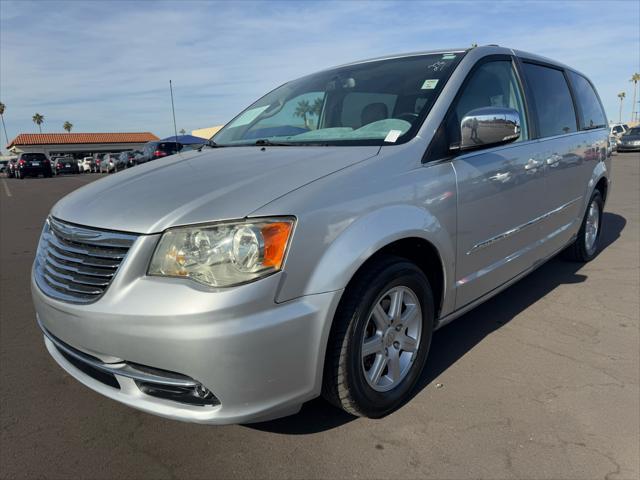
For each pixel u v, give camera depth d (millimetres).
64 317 2160
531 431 2400
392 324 2480
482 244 2979
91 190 2580
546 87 4020
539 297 4188
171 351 1917
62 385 2973
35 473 2207
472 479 2098
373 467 2189
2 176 39750
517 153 3303
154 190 2299
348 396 2281
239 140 3354
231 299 1883
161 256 1975
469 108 2965
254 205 2002
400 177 2432
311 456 2273
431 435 2389
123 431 2504
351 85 3279
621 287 4395
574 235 4602
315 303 2045
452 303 2848
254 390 1981
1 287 5004
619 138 24594
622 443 2295
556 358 3121
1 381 3029
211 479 2152
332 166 2328
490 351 3236
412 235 2396
